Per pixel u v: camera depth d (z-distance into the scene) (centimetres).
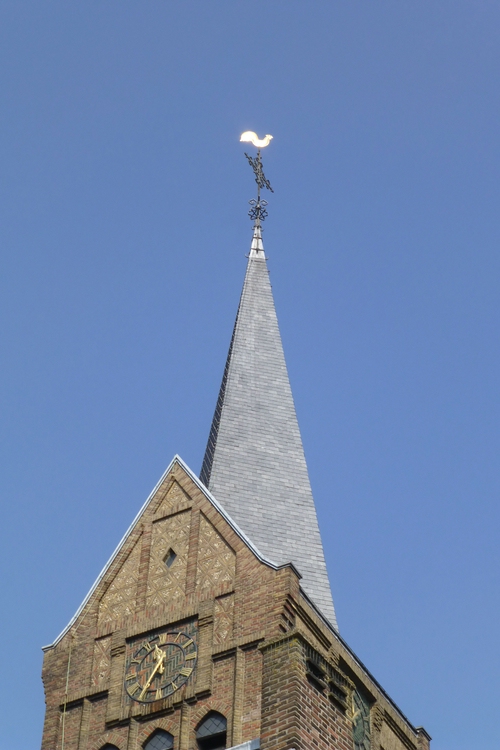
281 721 3550
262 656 3941
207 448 5425
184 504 4806
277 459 5341
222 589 4488
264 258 6353
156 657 4434
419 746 4753
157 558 4719
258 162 6744
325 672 3725
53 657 4634
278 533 5050
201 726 4212
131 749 4259
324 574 4988
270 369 5744
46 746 4416
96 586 4744
